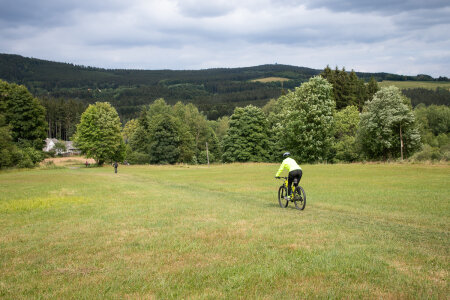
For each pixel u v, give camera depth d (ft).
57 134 489.26
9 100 202.69
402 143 167.43
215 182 91.81
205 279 15.48
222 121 387.34
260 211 37.88
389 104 164.45
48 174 139.13
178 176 122.31
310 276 15.72
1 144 175.22
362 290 13.97
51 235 26.05
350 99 258.16
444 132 288.51
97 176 124.47
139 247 21.48
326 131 164.45
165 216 34.01
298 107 172.96
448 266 17.40
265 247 20.86
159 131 270.26
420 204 43.19
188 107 349.82
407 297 13.28
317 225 28.66
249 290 14.08
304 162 173.37
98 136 229.45
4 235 26.37
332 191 60.90
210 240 22.98
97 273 16.67
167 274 16.19
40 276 16.43
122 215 35.19
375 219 33.53
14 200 50.29
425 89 461.78
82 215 36.24
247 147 241.96
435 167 115.03
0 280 15.93
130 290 14.33
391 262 17.93
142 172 156.35
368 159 182.39
